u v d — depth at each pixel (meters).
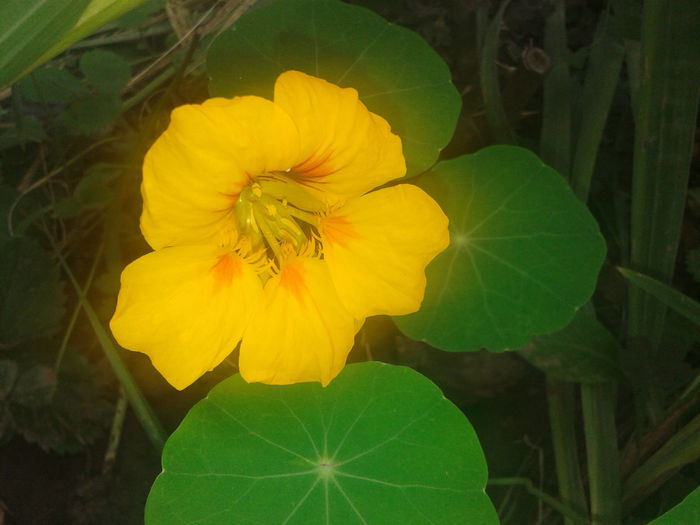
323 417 0.17
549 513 0.22
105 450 0.23
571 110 0.25
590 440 0.21
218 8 0.22
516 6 0.27
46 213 0.24
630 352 0.21
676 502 0.22
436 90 0.20
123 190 0.22
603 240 0.20
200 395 0.23
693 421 0.20
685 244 0.25
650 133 0.20
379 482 0.17
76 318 0.23
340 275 0.17
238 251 0.16
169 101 0.24
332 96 0.14
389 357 0.24
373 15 0.20
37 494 0.22
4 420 0.21
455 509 0.17
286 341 0.16
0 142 0.23
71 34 0.16
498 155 0.20
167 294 0.15
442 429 0.17
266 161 0.14
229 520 0.16
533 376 0.24
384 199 0.16
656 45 0.20
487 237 0.20
